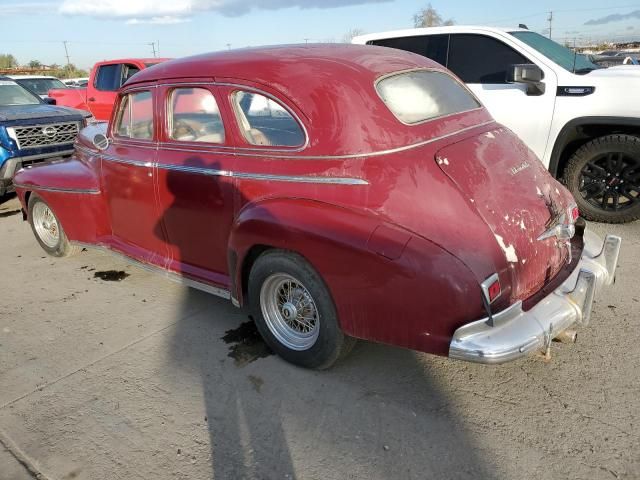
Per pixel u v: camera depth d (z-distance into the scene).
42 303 4.46
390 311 2.66
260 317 3.39
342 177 2.82
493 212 2.72
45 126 7.86
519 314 2.62
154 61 11.01
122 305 4.36
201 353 3.59
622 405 2.88
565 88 5.45
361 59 3.29
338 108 2.89
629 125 5.19
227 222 3.42
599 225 5.57
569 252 3.23
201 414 2.98
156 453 2.71
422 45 6.41
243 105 3.24
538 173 3.27
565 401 2.93
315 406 3.00
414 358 3.40
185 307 4.27
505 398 2.99
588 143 5.40
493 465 2.53
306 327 3.25
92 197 4.57
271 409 2.99
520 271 2.72
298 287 3.17
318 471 2.54
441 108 3.35
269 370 3.35
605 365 3.22
